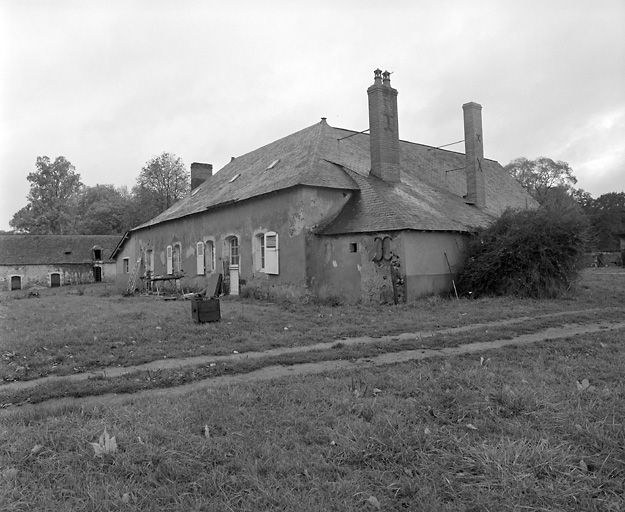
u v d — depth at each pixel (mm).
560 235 15008
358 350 7359
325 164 17828
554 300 14180
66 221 59625
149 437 3766
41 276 46969
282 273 17016
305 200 16125
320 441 3754
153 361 7027
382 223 14703
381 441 3643
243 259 19203
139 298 21500
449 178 23516
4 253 46469
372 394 4887
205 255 22062
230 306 14977
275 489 3006
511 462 3289
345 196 17016
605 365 5965
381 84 18250
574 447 3525
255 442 3705
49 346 8125
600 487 3004
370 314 12172
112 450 3504
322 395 4855
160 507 2844
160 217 27688
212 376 6051
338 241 15664
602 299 14797
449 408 4398
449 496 2936
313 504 2836
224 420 4168
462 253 16188
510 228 15445
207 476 3184
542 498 2883
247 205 19016
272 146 24516
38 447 3619
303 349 7750
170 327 9844
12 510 2816
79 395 5270
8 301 21344
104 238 51656
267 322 10656
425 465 3297
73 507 2840
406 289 14219
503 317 10992
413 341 8055
